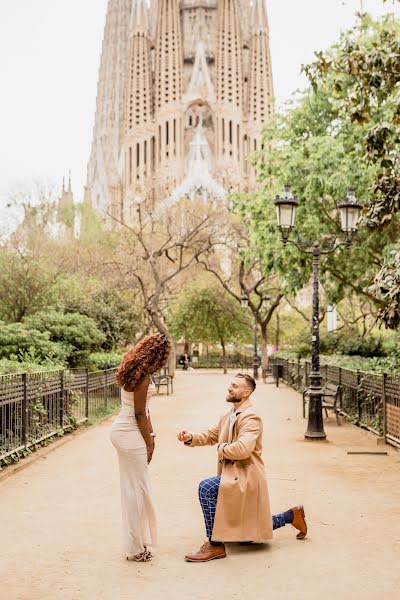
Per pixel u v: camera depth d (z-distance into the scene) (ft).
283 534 18.92
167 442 38.70
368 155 34.47
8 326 59.41
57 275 84.89
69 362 66.80
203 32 559.38
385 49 32.04
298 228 62.69
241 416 16.98
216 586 14.56
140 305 124.47
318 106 66.59
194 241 127.75
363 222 35.24
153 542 16.67
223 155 522.06
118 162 616.80
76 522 20.21
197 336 163.02
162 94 529.86
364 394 45.37
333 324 114.62
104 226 178.70
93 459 32.04
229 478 16.63
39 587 14.55
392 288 30.17
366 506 22.45
